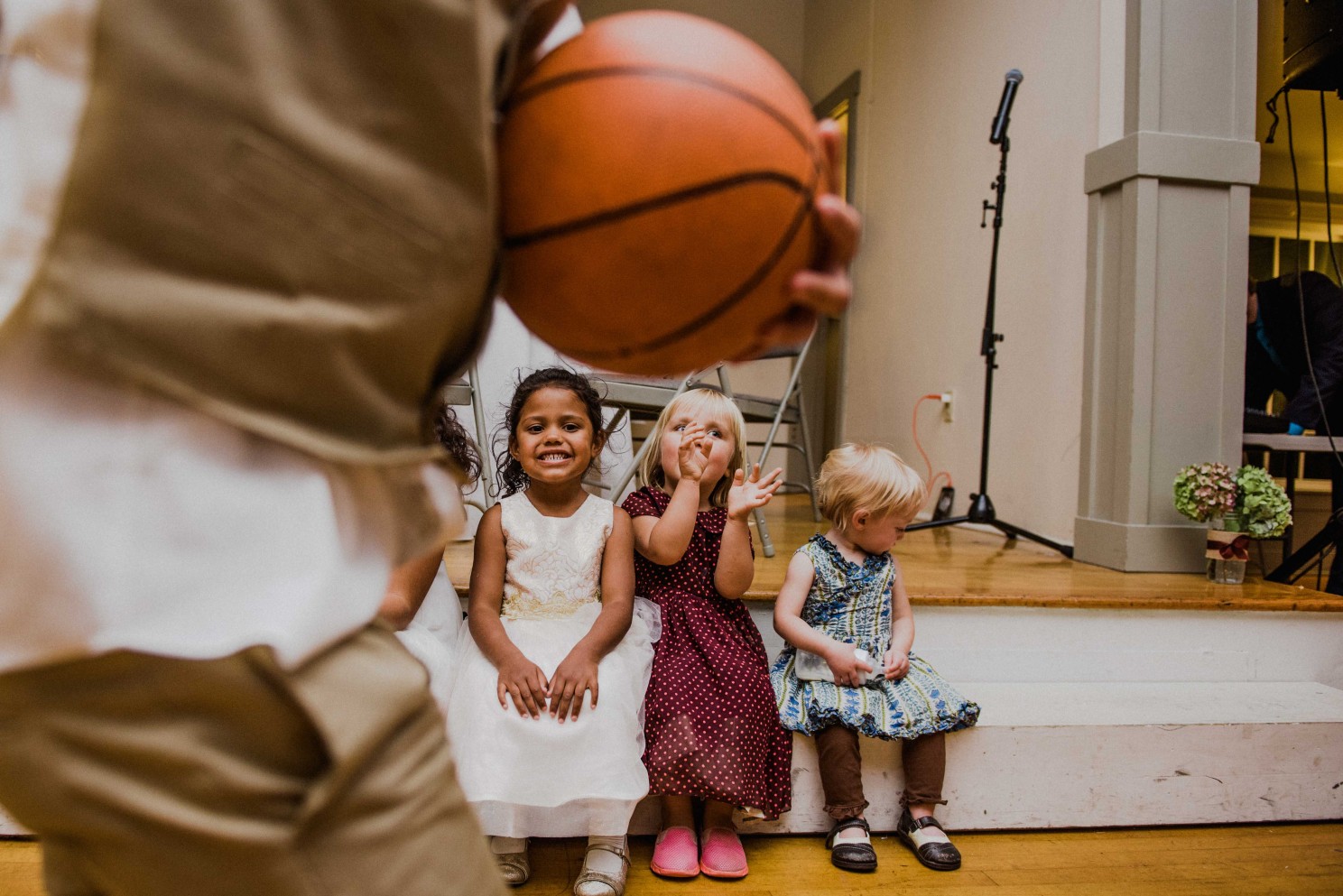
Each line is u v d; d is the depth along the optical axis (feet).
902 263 13.12
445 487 1.78
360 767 1.57
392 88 1.42
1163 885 4.82
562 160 1.69
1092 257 8.46
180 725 1.46
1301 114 11.87
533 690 4.54
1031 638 6.31
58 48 1.45
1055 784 5.44
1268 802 5.64
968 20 11.32
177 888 1.50
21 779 1.47
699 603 5.43
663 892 4.57
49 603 1.39
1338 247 14.71
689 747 4.72
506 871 4.62
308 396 1.45
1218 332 8.05
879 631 5.58
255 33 1.34
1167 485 7.93
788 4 17.08
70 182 1.30
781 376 16.55
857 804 5.08
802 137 1.82
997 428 10.39
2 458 1.36
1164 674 6.45
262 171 1.35
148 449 1.42
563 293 1.78
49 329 1.30
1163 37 7.96
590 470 7.48
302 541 1.51
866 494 5.53
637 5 16.28
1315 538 8.03
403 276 1.47
